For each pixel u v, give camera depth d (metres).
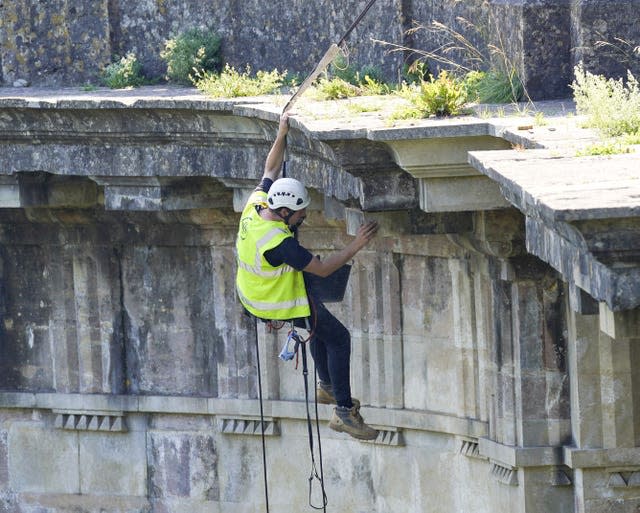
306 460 68.06
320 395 48.41
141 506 73.12
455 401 60.84
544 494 56.28
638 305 30.61
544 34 55.59
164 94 67.81
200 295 70.50
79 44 75.31
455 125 44.41
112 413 72.69
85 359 73.19
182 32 73.88
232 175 59.53
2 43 75.75
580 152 38.19
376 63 66.31
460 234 53.81
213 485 71.19
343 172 49.31
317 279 45.03
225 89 59.47
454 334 60.44
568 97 55.91
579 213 29.73
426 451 62.78
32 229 72.69
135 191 63.53
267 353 68.31
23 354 74.75
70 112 61.88
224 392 69.81
